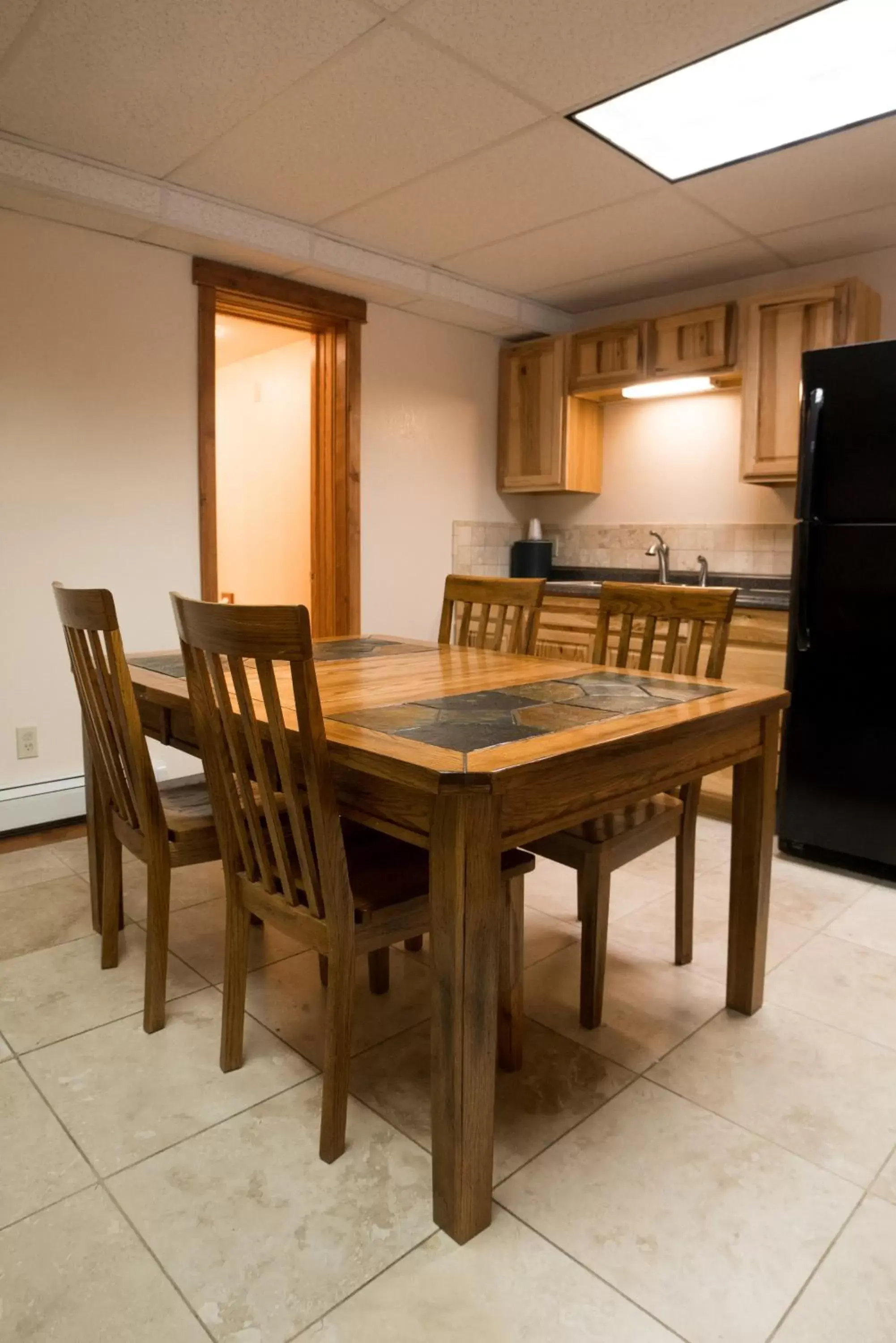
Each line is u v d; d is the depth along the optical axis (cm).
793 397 329
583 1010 186
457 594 282
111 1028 183
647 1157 146
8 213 276
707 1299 118
